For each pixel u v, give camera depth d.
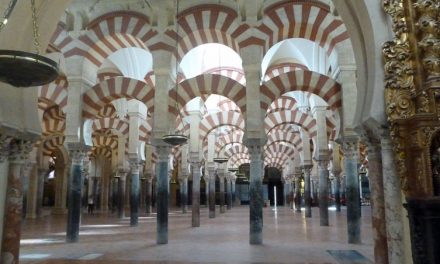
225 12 10.60
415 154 3.94
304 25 10.53
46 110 17.70
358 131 5.33
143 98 11.23
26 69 3.88
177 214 22.55
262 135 10.28
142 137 16.64
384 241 5.14
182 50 11.27
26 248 9.16
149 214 22.23
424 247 3.75
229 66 16.84
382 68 4.43
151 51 10.79
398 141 4.18
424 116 3.84
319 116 14.59
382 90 4.41
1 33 4.98
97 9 11.12
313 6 10.30
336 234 11.56
